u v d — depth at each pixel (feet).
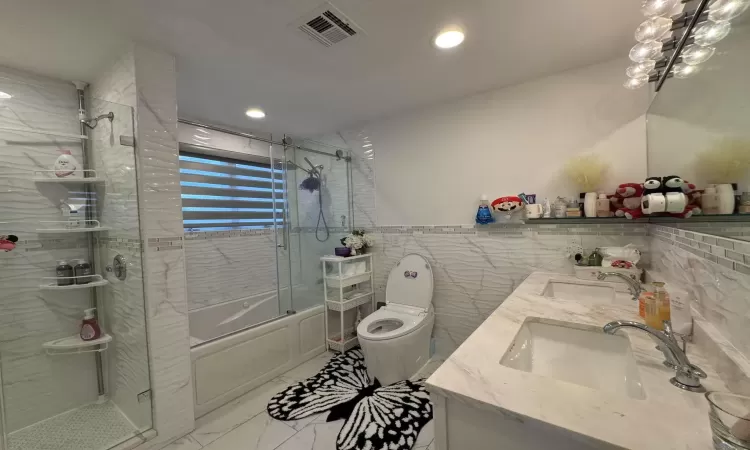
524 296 5.02
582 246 6.49
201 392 6.22
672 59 4.05
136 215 5.41
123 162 5.54
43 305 6.06
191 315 8.52
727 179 2.78
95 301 6.60
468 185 7.88
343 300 8.84
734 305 2.67
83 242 6.48
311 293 9.37
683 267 3.96
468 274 7.97
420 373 7.52
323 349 9.03
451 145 8.09
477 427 2.49
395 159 9.12
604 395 2.39
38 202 5.97
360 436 5.50
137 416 5.74
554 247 6.80
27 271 5.87
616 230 6.15
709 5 2.73
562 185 6.65
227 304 9.32
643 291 4.54
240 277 9.92
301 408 6.34
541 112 6.82
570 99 6.50
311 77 6.52
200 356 6.22
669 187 4.16
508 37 5.23
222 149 9.56
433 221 8.48
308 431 5.68
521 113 7.06
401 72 6.40
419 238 8.75
